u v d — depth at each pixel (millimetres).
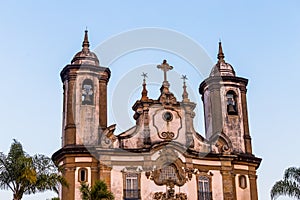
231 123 47875
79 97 45125
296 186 34406
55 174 32625
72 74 45812
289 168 35000
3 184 31391
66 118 45156
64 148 43031
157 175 43125
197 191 43844
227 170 45188
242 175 46219
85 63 46312
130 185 42750
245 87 49625
